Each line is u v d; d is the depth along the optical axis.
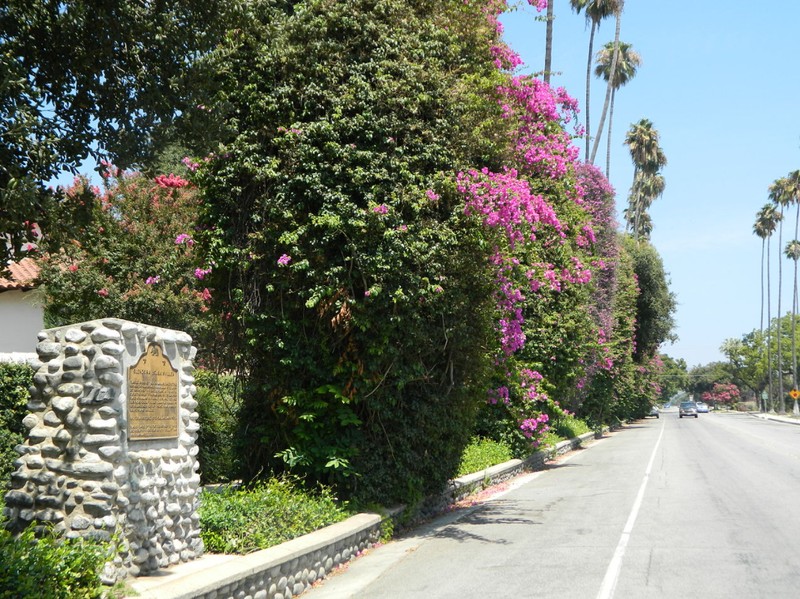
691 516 12.93
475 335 13.65
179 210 17.42
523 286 15.75
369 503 12.23
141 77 8.16
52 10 7.55
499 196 12.24
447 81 12.46
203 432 15.21
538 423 24.14
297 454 11.97
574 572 8.94
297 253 11.66
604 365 37.25
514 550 10.59
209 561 8.45
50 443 7.42
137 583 7.21
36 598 5.82
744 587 7.96
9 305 22.53
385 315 11.76
